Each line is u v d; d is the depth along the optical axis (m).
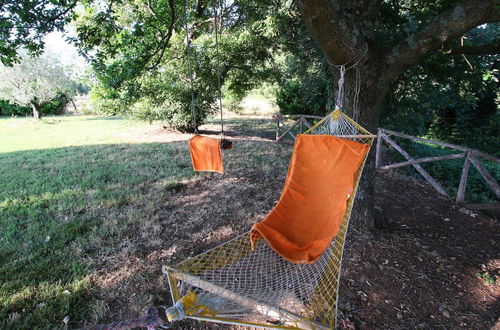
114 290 2.86
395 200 5.14
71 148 8.77
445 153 10.44
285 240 2.57
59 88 15.99
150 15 6.70
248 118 17.33
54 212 4.45
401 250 3.54
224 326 2.48
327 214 2.78
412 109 8.33
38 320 2.49
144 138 10.60
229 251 2.56
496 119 11.30
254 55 10.02
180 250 3.52
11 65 4.07
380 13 4.57
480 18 2.71
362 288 2.92
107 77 5.50
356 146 2.84
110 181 5.77
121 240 3.71
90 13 5.67
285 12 7.23
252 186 5.50
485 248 3.79
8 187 5.43
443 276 3.16
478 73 5.72
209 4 8.70
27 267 3.13
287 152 8.20
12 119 17.31
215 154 3.33
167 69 9.91
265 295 2.09
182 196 5.13
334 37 2.76
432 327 2.55
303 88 11.09
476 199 5.73
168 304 2.72
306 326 1.84
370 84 3.37
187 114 10.71
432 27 2.99
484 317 2.67
